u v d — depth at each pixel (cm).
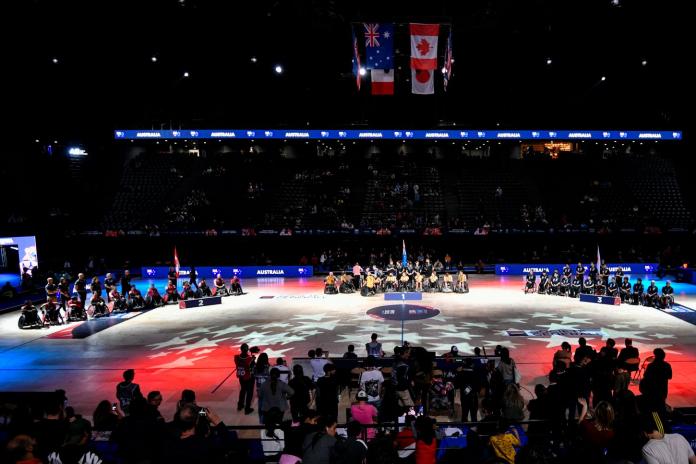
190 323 2303
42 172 4331
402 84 4844
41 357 1798
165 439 650
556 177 4850
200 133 4259
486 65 4469
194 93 4912
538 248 4153
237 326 2211
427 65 2555
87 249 4119
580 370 921
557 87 4869
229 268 3925
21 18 3036
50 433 696
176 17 3409
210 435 702
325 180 4922
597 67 4384
